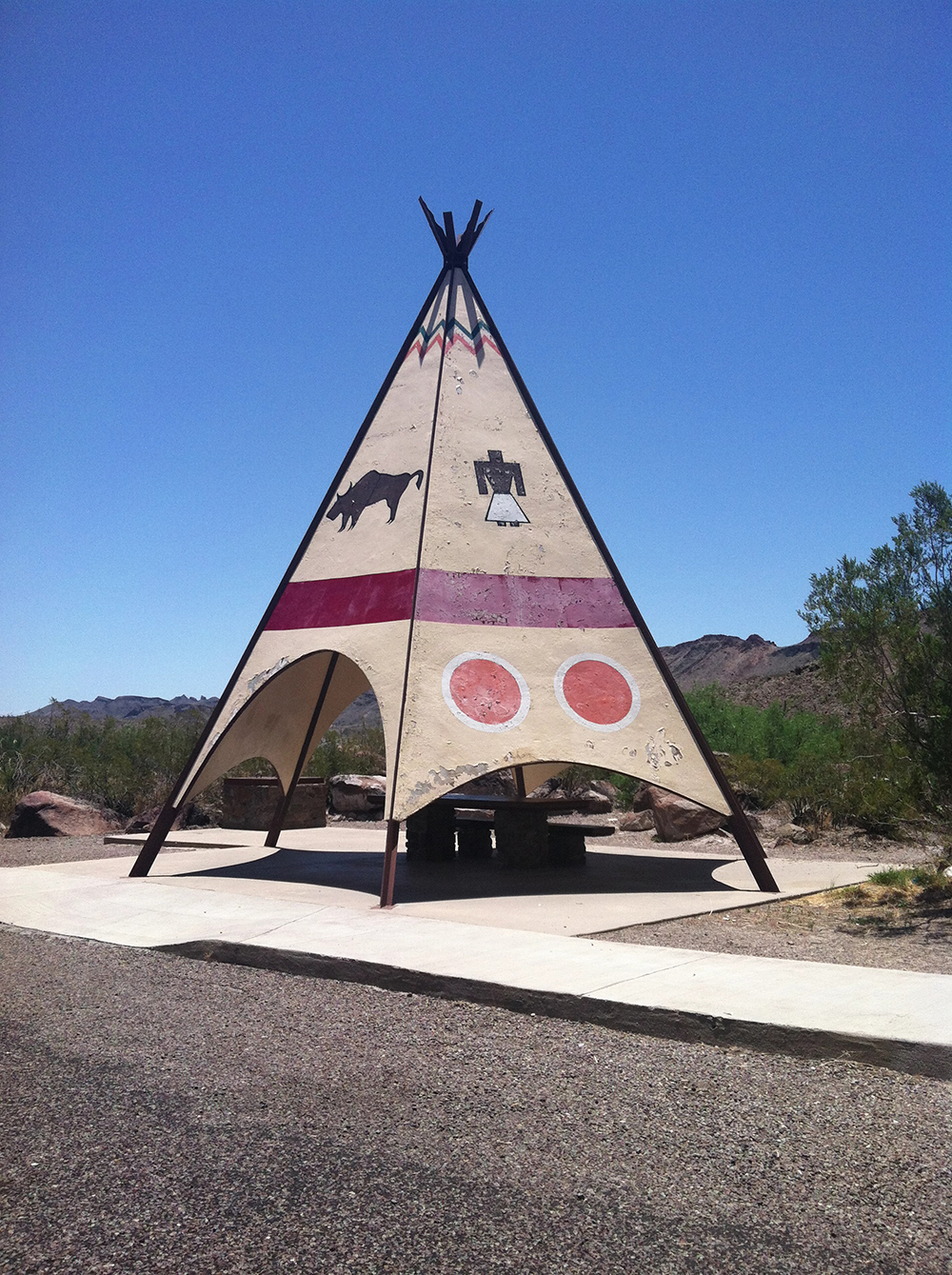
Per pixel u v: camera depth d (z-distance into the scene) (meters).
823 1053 5.59
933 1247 3.55
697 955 7.73
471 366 14.42
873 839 16.69
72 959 8.61
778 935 9.17
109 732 30.38
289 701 15.25
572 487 13.81
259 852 16.25
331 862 14.90
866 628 11.52
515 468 13.73
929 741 11.21
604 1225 3.73
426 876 13.13
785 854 15.73
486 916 9.89
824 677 12.09
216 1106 5.00
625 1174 4.16
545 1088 5.20
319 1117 4.84
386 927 9.10
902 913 10.07
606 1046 5.95
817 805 18.52
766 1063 5.59
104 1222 3.81
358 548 13.43
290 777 16.84
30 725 29.97
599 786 24.86
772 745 27.89
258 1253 3.57
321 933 8.85
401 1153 4.39
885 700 11.83
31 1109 4.99
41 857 16.36
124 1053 5.89
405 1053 5.83
